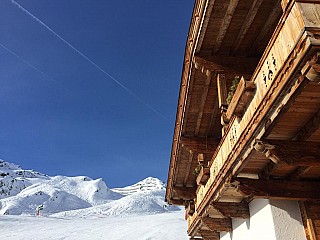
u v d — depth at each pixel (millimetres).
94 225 61094
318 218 6191
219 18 7332
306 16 3449
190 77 8875
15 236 48719
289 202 6527
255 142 4926
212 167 8039
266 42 8008
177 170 13094
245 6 7074
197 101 9773
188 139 11305
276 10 7203
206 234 11109
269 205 6520
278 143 4812
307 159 4785
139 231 49938
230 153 6195
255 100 4848
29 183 193875
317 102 4184
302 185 6230
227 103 7488
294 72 3650
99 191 192375
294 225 6320
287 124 4730
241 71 8070
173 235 45469
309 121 4660
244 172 6520
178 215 75938
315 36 3338
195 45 8008
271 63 4246
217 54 8219
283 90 3959
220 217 9211
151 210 125750
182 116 10508
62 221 69062
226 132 6613
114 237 46875
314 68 3359
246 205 7812
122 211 119062
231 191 7129
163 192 174000
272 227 6344
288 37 3748
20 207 128625
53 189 164250
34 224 62906
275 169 6031
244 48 8148
